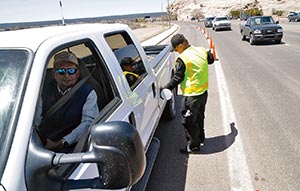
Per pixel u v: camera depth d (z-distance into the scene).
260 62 11.49
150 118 3.60
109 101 2.60
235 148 4.34
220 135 4.84
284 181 3.44
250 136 4.72
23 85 1.56
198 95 4.03
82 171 1.76
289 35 22.64
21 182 1.31
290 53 13.35
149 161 3.34
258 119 5.43
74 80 2.32
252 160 3.96
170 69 6.01
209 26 47.91
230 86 8.01
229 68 10.63
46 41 1.85
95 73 2.65
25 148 1.38
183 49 4.04
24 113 1.46
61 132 2.15
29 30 2.32
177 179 3.63
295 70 9.57
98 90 2.53
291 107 5.98
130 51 3.46
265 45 17.19
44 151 1.39
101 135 1.36
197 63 3.94
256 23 18.44
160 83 4.50
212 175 3.67
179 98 7.17
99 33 2.69
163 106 4.68
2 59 1.70
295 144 4.34
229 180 3.53
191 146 4.26
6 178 1.28
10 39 1.89
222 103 6.52
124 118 2.47
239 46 17.52
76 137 2.03
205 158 4.11
